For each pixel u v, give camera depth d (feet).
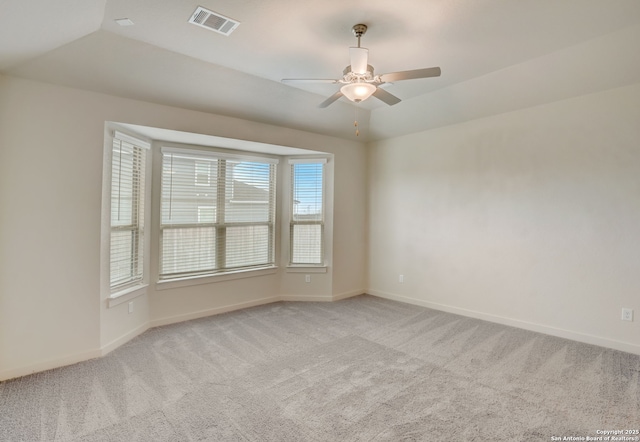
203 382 8.02
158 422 6.47
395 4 7.11
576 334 10.68
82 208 9.07
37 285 8.43
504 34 8.40
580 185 10.59
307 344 10.40
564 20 7.75
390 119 14.62
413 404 7.13
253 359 9.31
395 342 10.59
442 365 8.96
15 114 8.11
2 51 6.91
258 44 8.85
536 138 11.50
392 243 15.97
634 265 9.66
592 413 6.77
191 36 8.41
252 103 11.82
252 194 14.84
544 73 10.16
